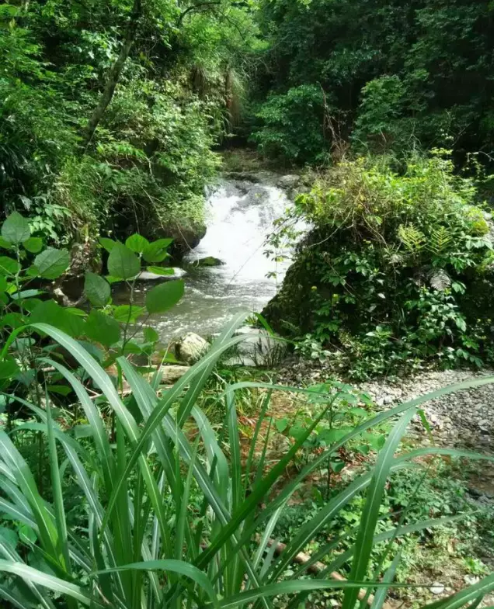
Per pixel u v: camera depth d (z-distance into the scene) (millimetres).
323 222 5363
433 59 12070
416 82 12422
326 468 2865
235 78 14828
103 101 8016
